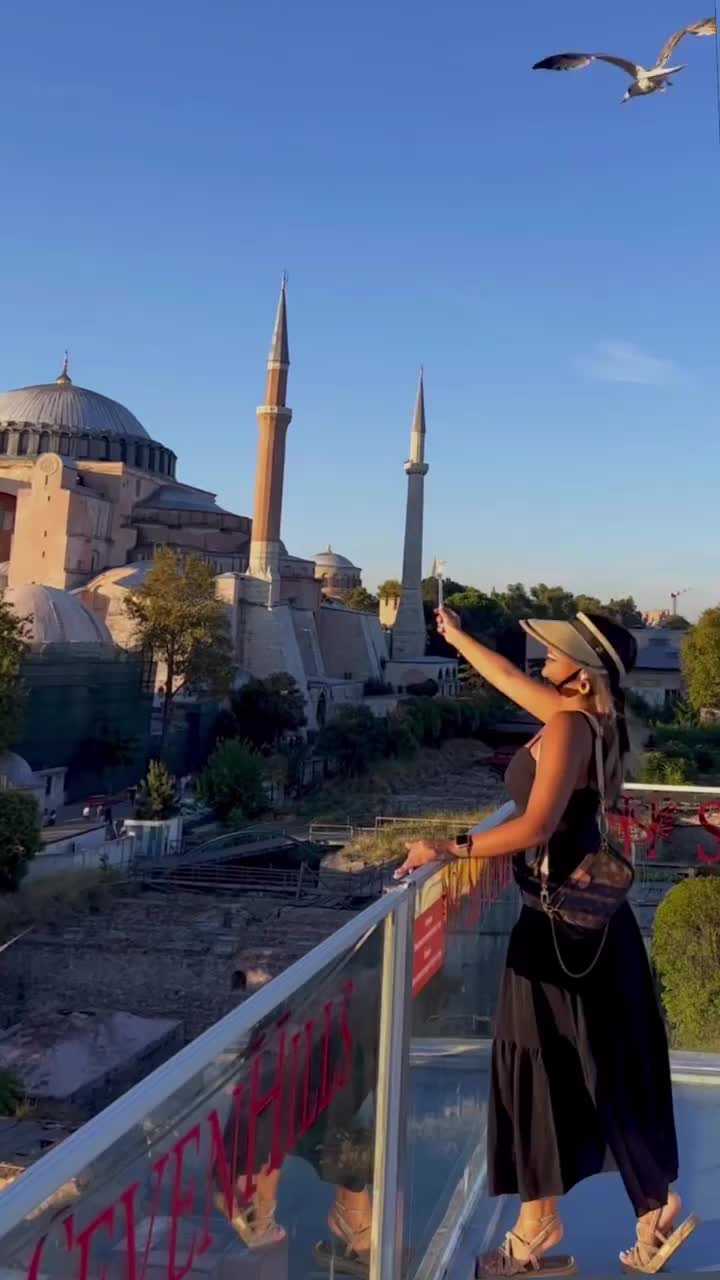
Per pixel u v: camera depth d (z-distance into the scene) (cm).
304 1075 210
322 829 4816
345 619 8712
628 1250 316
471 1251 319
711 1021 1267
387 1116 256
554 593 11669
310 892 3775
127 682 5691
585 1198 353
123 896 3647
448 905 322
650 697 8888
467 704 7875
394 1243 252
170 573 6147
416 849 272
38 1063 2525
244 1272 184
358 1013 241
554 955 286
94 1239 144
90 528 7731
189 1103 169
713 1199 347
